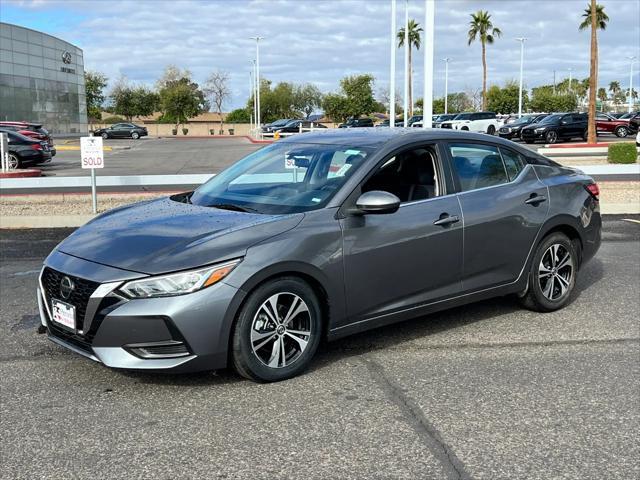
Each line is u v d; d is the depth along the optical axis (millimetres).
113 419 3830
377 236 4633
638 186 14992
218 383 4336
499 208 5344
